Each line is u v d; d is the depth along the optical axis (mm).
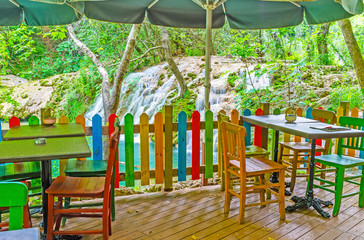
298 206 3350
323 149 3797
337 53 9297
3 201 1297
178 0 4418
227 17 4824
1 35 7727
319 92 7891
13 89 11172
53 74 12852
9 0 3998
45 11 4129
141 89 10641
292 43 8891
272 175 4211
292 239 2750
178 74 8516
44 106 10672
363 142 3398
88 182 2604
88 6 3955
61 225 2975
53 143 2537
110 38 9891
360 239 2764
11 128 3133
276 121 3658
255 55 6664
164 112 3768
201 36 11695
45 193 2602
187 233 2850
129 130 3674
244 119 4070
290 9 4641
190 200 3643
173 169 3939
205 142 4047
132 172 3773
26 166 2920
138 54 11328
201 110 8727
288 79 7031
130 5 4254
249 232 2871
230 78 8688
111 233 2828
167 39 8086
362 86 5922
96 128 3590
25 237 1179
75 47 11586
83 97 10922
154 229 2926
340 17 4203
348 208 3436
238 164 3195
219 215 3234
